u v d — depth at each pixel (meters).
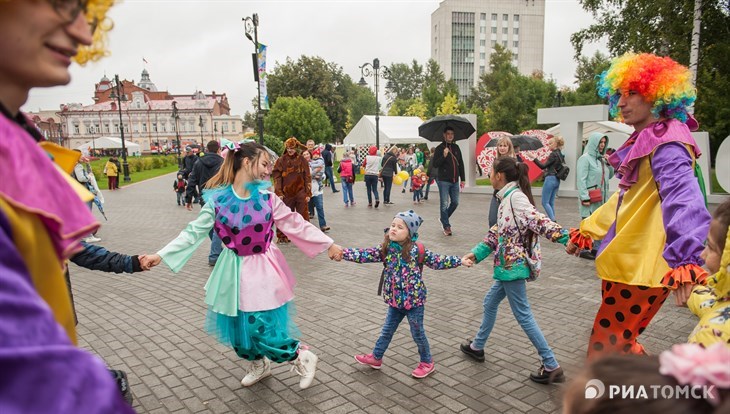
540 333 3.78
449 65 102.00
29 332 0.62
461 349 4.41
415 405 3.52
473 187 18.39
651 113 2.84
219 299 3.54
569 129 16.09
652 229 2.71
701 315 2.25
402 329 5.01
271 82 56.09
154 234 11.16
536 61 104.62
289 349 3.60
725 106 19.58
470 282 6.73
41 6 0.82
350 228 11.30
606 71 3.06
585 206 8.07
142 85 114.50
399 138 28.45
